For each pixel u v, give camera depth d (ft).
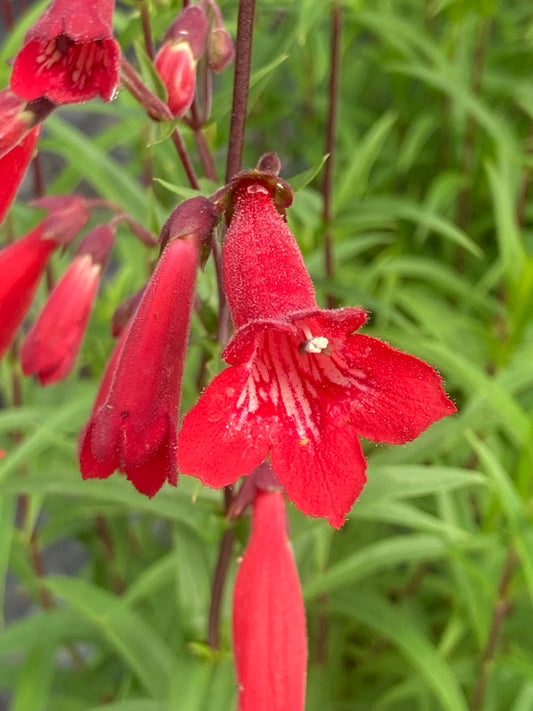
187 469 0.29
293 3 0.51
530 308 0.64
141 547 0.82
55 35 0.33
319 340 0.31
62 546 1.20
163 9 0.54
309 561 0.59
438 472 0.52
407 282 0.96
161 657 0.60
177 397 0.34
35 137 0.42
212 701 0.49
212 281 0.46
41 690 0.64
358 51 1.05
